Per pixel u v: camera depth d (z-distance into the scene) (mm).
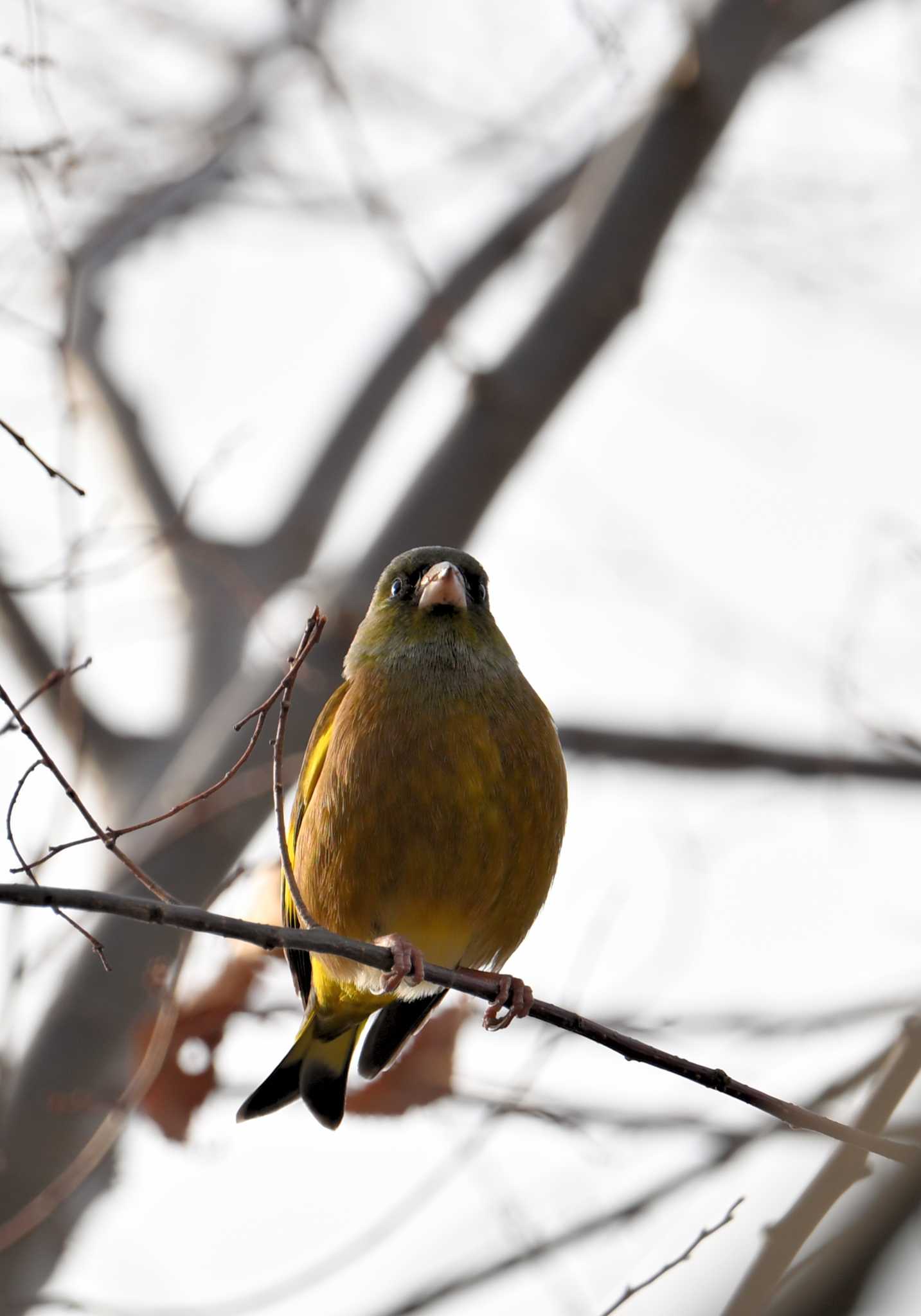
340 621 12906
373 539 13312
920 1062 7676
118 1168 11891
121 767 13859
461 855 9578
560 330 13523
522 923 10000
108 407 16359
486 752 9648
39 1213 11070
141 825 7688
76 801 7602
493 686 9953
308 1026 10539
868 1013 12445
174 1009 10508
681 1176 10914
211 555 13258
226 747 12750
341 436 16203
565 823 10094
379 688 9930
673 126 13555
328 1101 10422
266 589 15391
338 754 9781
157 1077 11305
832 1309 5582
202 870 12453
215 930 7426
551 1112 11258
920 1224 5641
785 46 14344
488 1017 8836
